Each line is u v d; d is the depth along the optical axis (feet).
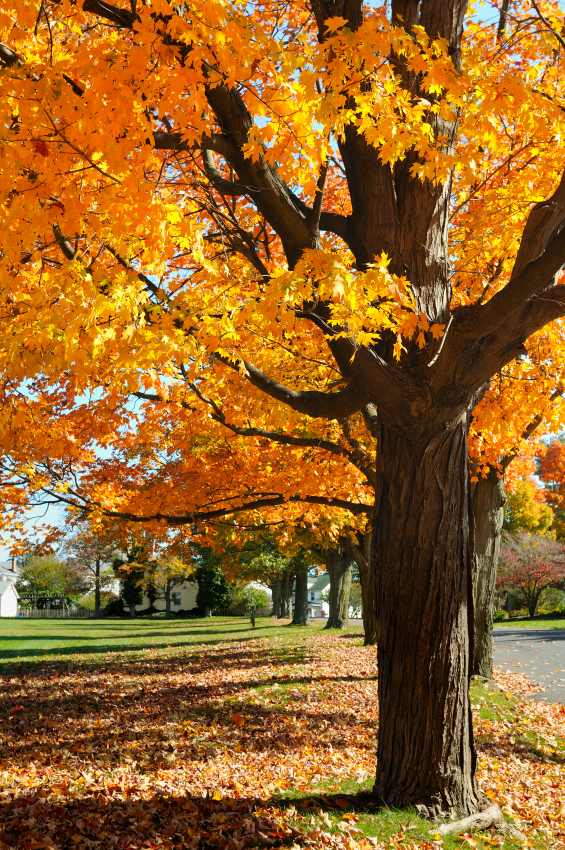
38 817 16.74
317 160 12.54
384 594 17.28
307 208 17.04
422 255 16.81
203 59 10.94
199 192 19.98
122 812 17.06
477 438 31.53
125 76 10.52
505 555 116.67
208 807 17.49
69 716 31.22
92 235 12.55
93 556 207.10
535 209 14.48
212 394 28.78
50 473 34.55
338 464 37.24
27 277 16.98
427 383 15.96
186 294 12.78
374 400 16.11
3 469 32.14
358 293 12.24
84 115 10.66
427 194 16.79
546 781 21.65
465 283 23.20
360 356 15.17
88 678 45.37
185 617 208.64
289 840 14.83
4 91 10.46
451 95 12.89
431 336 16.01
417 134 13.46
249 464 37.86
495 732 27.81
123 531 42.75
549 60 16.58
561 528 138.31
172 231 11.55
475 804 16.38
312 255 11.82
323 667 46.93
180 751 23.95
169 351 11.70
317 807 16.84
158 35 10.56
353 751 24.03
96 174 13.14
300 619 122.31
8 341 10.73
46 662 57.36
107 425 34.40
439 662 16.39
